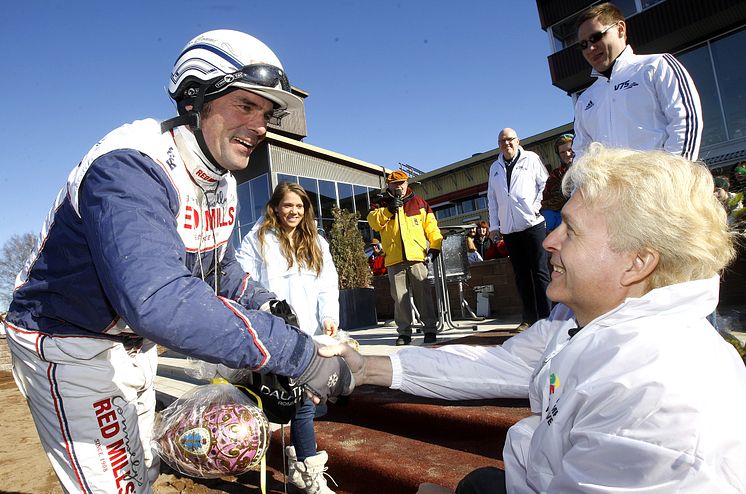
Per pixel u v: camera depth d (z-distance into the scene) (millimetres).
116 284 1128
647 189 1069
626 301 1058
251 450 1480
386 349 4848
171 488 2785
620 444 839
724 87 11422
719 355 920
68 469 1468
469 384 1678
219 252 1734
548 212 5367
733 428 809
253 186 15711
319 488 2346
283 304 1744
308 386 1334
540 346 1677
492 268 7137
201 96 1393
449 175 22578
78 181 1309
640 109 2662
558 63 14047
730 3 10906
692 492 774
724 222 1105
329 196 17016
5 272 16609
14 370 1567
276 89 1409
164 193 1326
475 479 1362
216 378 1727
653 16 12047
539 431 1093
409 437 2850
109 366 1513
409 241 5062
